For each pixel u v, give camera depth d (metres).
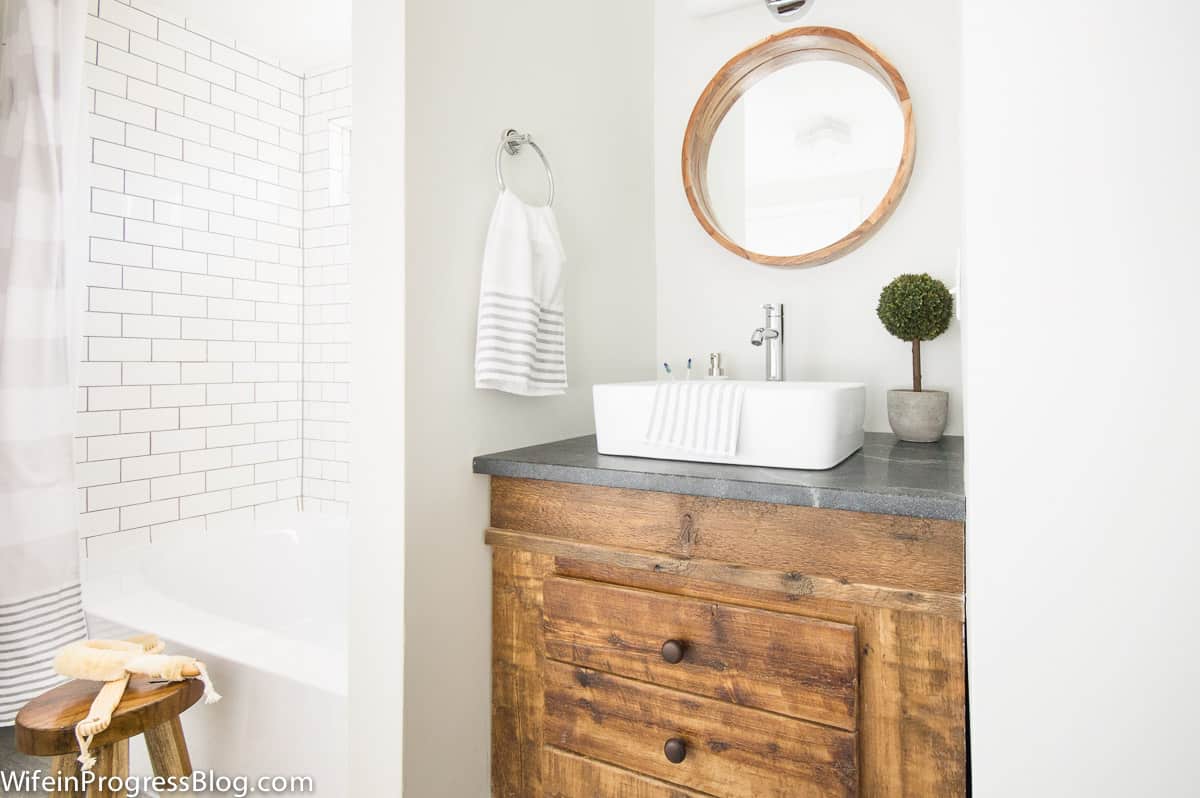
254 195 2.95
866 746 1.04
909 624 1.01
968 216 0.77
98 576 2.04
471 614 1.35
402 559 1.20
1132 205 0.70
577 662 1.27
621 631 1.23
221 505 2.82
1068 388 0.73
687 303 1.98
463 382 1.33
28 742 1.17
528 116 1.50
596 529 1.28
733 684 1.12
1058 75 0.73
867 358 1.74
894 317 1.55
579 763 1.28
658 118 2.02
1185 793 0.69
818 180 1.78
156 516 2.58
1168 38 0.68
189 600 2.28
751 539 1.13
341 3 2.57
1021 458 0.76
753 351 1.88
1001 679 0.77
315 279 3.12
